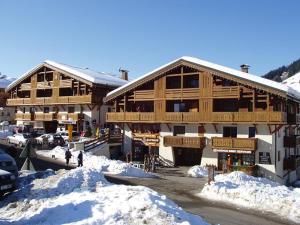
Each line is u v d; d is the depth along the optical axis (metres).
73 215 12.38
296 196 20.28
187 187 25.11
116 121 42.06
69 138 41.78
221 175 28.55
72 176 18.39
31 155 23.97
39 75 58.00
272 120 32.69
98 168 30.17
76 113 52.22
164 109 39.09
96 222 11.46
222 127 36.47
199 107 36.84
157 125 40.81
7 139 47.50
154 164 34.59
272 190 21.48
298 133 43.00
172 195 22.12
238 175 26.34
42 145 42.56
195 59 36.91
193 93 37.38
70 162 33.78
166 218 11.88
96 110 51.97
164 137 38.44
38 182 18.00
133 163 37.72
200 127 37.59
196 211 18.03
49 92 57.78
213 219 16.53
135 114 40.81
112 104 47.91
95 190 16.44
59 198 15.12
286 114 33.50
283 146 36.34
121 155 42.72
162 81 39.47
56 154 37.22
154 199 13.86
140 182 26.31
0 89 75.81
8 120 72.94
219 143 35.09
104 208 12.89
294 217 17.80
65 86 53.28
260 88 32.97
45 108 57.75
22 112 61.44
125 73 60.62
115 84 53.25
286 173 36.94
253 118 33.66
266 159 33.84
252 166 33.12
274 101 33.81
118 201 13.57
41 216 12.47
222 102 37.16
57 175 19.11
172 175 32.03
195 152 38.94
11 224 11.77
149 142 40.97
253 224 16.22
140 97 40.84
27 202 14.88
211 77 36.31
